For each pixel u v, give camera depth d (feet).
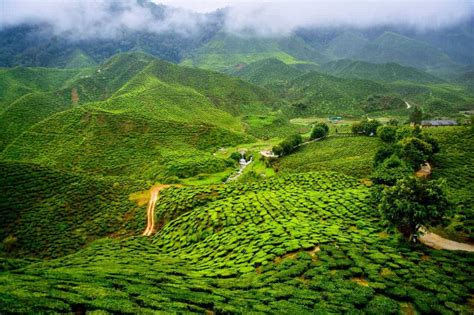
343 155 346.33
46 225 205.36
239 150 477.77
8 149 428.15
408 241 129.80
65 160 403.34
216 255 137.49
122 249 165.89
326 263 107.55
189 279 108.47
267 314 77.46
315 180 235.81
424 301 86.58
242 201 200.95
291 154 403.13
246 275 108.88
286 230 144.46
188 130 513.45
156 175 360.07
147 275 108.47
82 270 113.09
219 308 80.53
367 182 237.25
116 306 76.07
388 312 81.56
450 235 143.23
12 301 70.95
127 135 468.75
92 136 454.40
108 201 240.53
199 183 333.83
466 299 88.99
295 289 93.20
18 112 615.16
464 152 267.59
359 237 132.77
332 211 170.71
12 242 187.83
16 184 235.61
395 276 99.45
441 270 104.17
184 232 180.96
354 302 85.92
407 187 132.98
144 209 233.76
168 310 77.56
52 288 84.74
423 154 236.84
